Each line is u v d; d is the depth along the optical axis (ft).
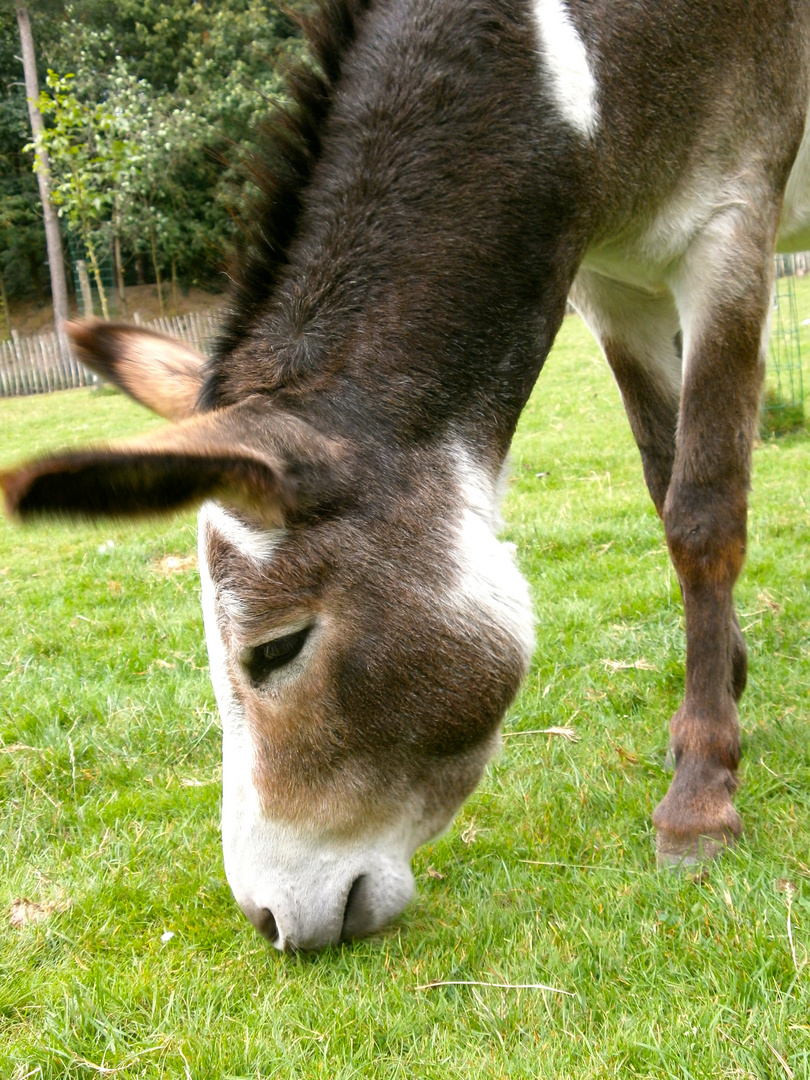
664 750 4.75
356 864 3.35
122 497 2.56
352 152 3.48
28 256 52.65
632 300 4.68
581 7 3.71
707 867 3.76
